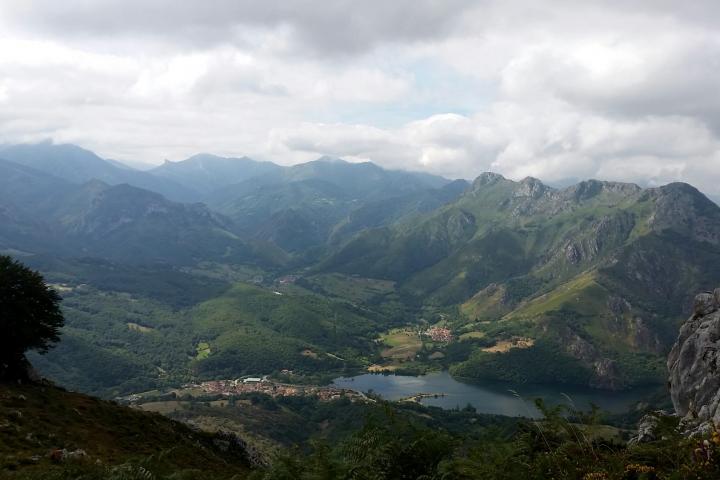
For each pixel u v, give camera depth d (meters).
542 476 13.61
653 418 15.57
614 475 13.19
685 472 12.40
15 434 39.69
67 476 22.81
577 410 16.12
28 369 67.31
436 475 14.66
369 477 14.61
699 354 40.97
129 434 55.38
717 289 45.75
